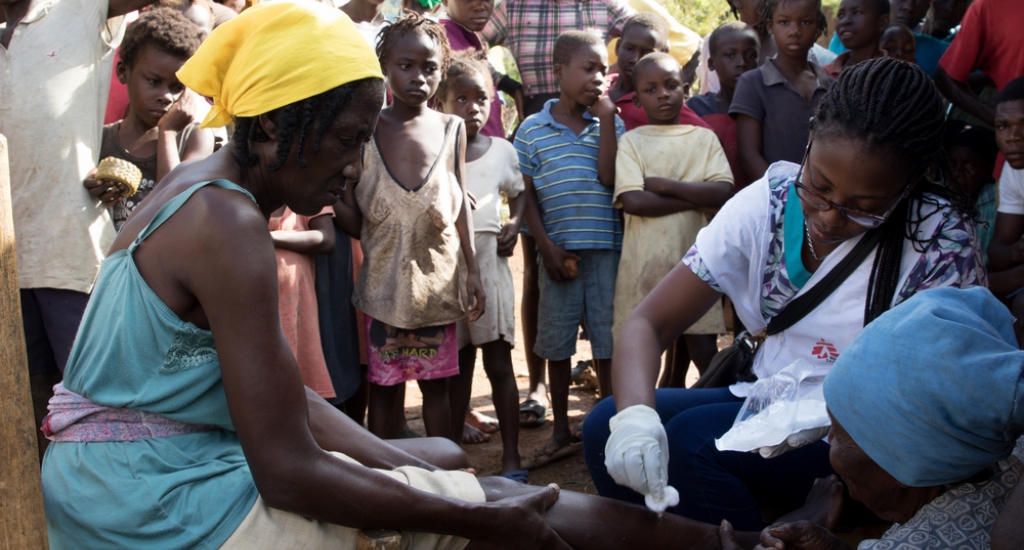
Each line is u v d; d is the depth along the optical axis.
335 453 1.92
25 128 2.80
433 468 2.05
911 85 1.75
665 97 3.81
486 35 5.22
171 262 1.60
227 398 1.60
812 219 1.98
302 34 1.62
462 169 3.34
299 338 3.13
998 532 1.33
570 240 3.82
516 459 3.52
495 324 3.50
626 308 3.78
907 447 1.41
